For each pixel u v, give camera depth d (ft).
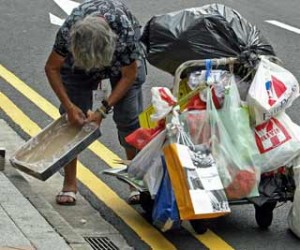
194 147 20.47
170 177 20.11
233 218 22.86
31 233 19.61
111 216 22.53
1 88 34.40
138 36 22.02
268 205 21.76
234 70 21.43
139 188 21.16
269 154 20.95
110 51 20.21
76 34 20.08
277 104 20.93
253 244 21.29
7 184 22.76
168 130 20.53
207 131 20.80
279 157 20.95
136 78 22.07
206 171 20.18
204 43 21.48
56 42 21.39
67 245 19.24
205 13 21.97
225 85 20.98
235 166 20.59
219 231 21.98
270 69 21.38
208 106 20.84
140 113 22.91
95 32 20.02
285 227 22.44
